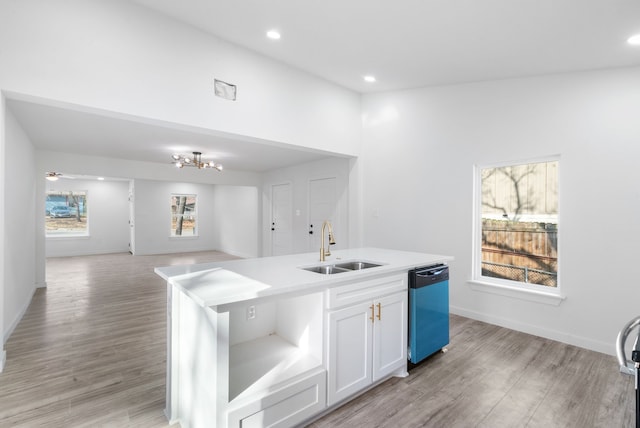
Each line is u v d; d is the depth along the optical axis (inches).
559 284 127.1
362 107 192.5
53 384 94.0
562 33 96.3
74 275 253.8
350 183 196.9
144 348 119.0
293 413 71.6
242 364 76.9
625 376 99.9
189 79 121.0
